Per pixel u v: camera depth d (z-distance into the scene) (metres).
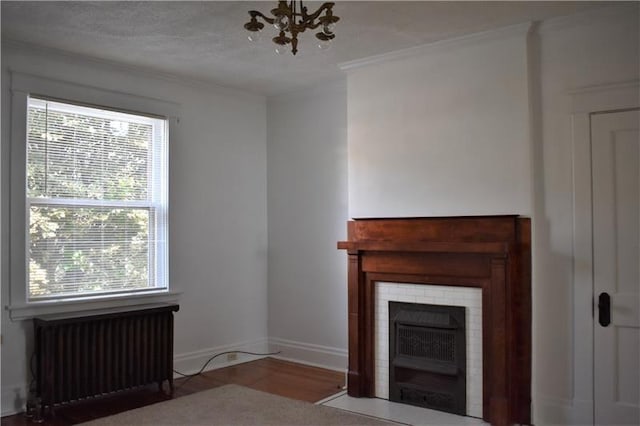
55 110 3.96
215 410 3.79
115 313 3.98
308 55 4.13
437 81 3.94
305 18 2.52
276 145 5.41
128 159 4.38
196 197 4.84
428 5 3.19
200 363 4.82
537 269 3.56
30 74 3.80
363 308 4.14
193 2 3.12
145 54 4.06
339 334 4.88
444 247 3.62
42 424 3.50
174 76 4.65
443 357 3.79
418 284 3.92
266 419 3.60
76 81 4.06
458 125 3.83
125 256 4.34
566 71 3.49
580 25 3.43
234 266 5.14
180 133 4.73
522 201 3.55
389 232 4.12
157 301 4.51
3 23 3.42
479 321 3.66
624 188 3.32
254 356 5.29
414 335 3.92
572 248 3.46
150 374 4.20
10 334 3.69
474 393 3.67
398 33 3.66
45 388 3.63
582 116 3.44
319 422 3.55
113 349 4.02
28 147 3.81
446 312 3.79
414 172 4.04
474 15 3.36
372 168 4.27
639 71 3.26
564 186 3.49
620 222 3.33
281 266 5.35
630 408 3.28
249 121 5.34
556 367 3.49
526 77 3.54
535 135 3.59
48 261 3.89
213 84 4.95
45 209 3.88
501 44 3.64
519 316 3.54
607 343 3.35
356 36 3.72
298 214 5.21
